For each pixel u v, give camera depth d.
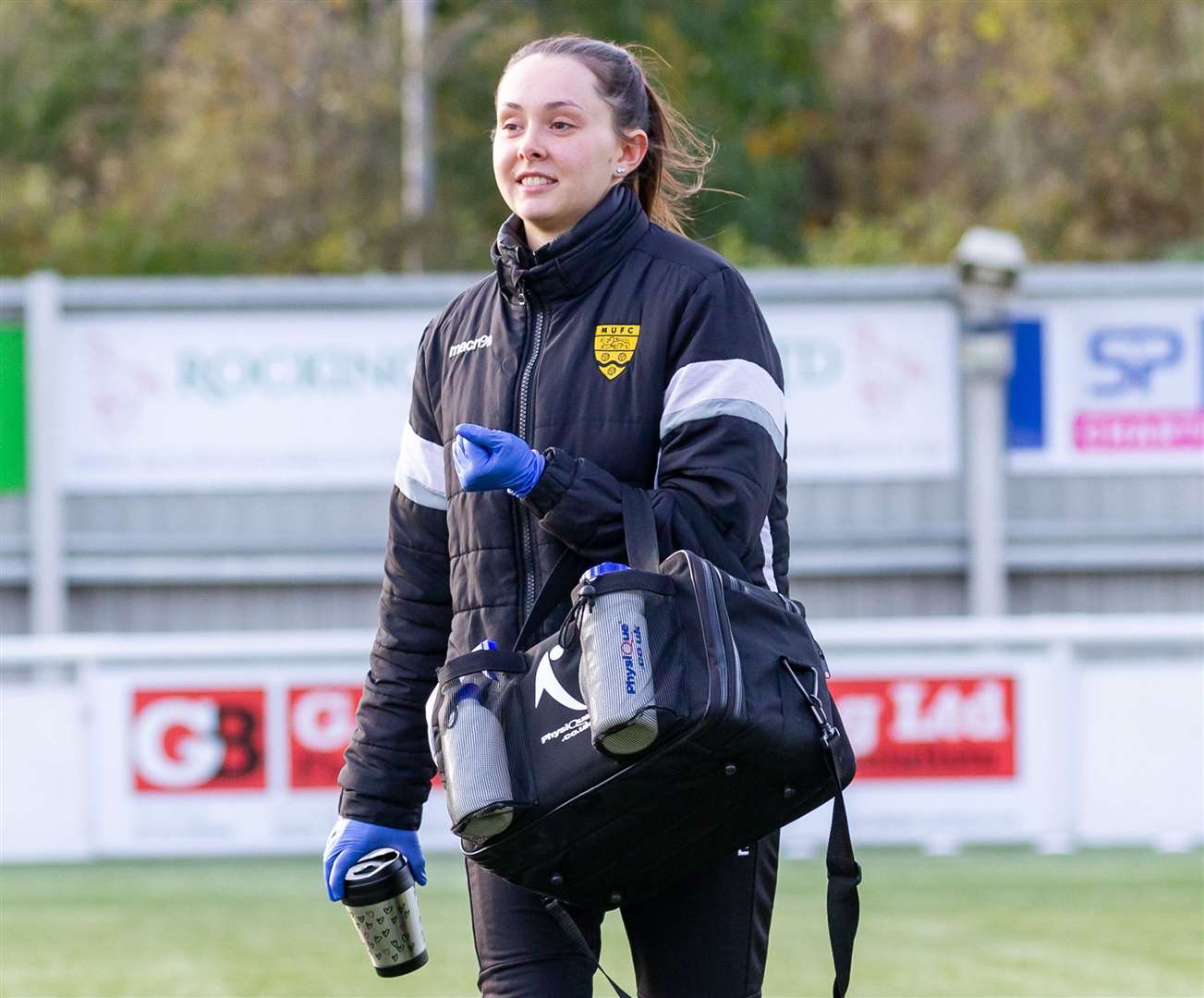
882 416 43.28
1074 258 79.88
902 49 94.06
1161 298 43.34
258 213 71.25
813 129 91.31
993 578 43.03
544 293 9.20
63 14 82.50
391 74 73.38
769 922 9.51
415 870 9.99
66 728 27.67
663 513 8.66
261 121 73.06
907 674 27.55
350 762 9.96
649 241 9.25
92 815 27.70
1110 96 83.19
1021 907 23.47
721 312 9.02
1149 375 43.47
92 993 19.20
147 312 43.56
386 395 43.59
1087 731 27.73
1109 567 43.88
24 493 43.66
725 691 8.23
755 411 8.87
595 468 8.73
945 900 23.94
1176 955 20.55
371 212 72.06
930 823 27.67
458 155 76.94
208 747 27.66
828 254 73.56
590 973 9.29
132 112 81.06
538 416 9.08
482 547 9.17
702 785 8.45
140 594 44.09
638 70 9.66
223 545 43.72
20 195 71.38
